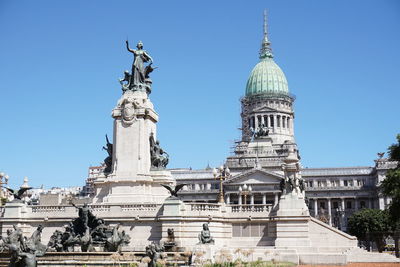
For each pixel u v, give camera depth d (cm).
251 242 5869
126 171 6438
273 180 15038
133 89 6850
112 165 6631
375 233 10712
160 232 5647
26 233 5972
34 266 3712
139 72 6962
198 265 4197
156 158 6619
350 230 11188
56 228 5922
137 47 7181
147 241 5669
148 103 6800
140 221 5738
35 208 6066
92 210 5881
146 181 6378
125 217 5753
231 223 6019
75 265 4472
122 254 4672
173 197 5691
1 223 5991
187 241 5553
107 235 5391
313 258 5272
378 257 5472
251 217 5950
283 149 17488
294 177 6044
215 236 5759
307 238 5709
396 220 6506
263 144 17625
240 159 17200
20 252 3725
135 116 6612
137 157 6488
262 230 5938
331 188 17912
